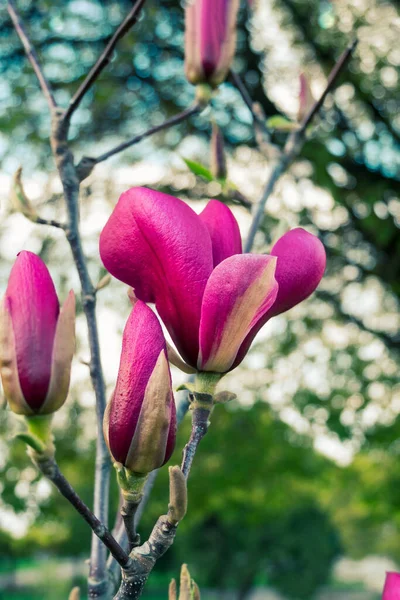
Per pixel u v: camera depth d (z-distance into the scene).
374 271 8.37
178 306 0.82
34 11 7.62
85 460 10.12
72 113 1.29
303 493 28.58
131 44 7.71
